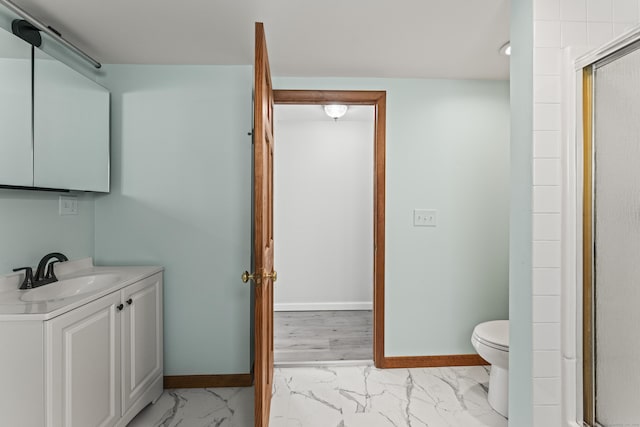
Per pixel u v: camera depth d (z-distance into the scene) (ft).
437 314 9.02
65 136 6.43
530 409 5.03
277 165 13.97
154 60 7.80
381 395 7.65
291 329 11.98
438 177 8.96
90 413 5.28
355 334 11.50
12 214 5.76
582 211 4.71
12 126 5.35
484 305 9.09
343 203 14.02
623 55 4.06
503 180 9.06
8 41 5.27
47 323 4.42
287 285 14.02
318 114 13.06
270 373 7.32
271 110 7.48
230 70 8.10
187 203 8.11
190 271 8.13
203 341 8.16
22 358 4.40
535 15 4.91
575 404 4.78
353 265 14.07
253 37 6.75
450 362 9.02
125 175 8.01
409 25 6.28
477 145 9.00
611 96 4.25
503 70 8.38
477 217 9.04
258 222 5.26
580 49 4.80
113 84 7.96
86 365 5.19
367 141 13.99
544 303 4.98
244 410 7.16
